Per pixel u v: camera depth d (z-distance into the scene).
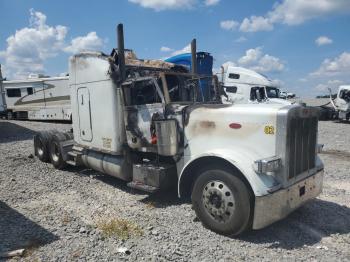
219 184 4.86
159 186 5.91
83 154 7.91
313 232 5.06
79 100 7.67
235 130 5.18
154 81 6.09
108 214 5.67
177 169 5.98
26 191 6.96
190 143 5.73
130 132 6.54
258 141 4.95
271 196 4.57
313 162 5.45
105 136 7.03
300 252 4.45
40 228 5.07
